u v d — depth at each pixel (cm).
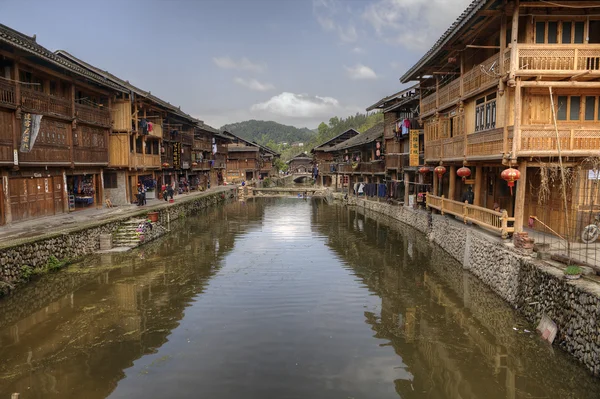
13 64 1833
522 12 1498
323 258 2061
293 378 938
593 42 1550
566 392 866
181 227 3055
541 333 1076
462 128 1956
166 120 4141
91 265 1830
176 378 932
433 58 2127
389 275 1745
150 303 1395
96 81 2416
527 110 1548
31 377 930
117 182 3006
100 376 938
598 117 1564
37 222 2025
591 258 1206
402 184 3600
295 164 10681
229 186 6644
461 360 1018
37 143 1984
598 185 1453
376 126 5391
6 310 1306
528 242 1313
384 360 1024
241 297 1467
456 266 1856
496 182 2062
